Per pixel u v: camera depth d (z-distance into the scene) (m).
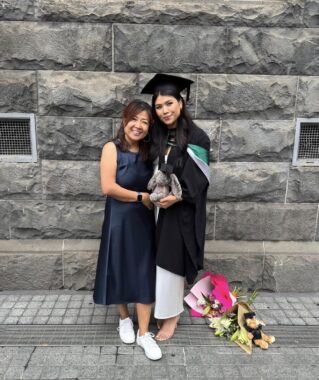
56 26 3.14
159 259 2.66
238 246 3.54
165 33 3.17
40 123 3.30
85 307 3.24
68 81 3.21
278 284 3.53
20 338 2.81
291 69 3.29
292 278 3.52
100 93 3.23
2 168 3.37
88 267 3.45
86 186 3.42
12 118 3.28
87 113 3.28
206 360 2.61
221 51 3.22
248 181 3.45
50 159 3.38
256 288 3.54
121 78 3.25
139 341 2.72
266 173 3.45
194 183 2.54
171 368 2.53
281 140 3.39
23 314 3.12
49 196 3.44
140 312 2.73
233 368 2.54
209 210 3.49
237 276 3.52
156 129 2.61
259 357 2.65
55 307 3.23
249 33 3.21
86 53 3.19
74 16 3.13
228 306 3.06
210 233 3.54
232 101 3.30
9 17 3.12
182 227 2.63
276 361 2.62
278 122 3.38
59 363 2.55
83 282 3.48
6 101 3.24
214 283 3.19
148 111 2.48
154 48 3.19
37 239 3.52
